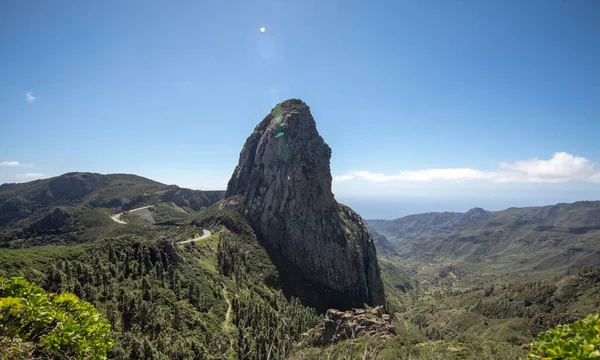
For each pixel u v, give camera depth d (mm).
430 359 32312
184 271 84938
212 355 56219
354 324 58406
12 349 10680
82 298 55500
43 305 12531
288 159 150875
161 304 67500
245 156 175625
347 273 140000
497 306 183250
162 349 50875
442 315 198625
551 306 159875
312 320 91312
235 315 78438
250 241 134000
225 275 102188
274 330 68250
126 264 74688
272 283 116688
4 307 11531
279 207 143750
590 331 8430
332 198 159375
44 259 62625
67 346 12133
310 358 20719
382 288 160750
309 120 168625
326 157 163750
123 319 56000
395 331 57344
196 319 67500
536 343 9648
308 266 134375
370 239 168375
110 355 43500
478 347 34188
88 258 69812
